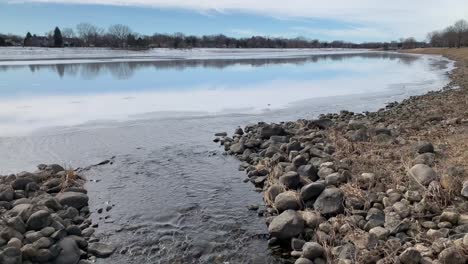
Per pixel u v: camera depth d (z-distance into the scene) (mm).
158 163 10383
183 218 7289
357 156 9523
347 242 5840
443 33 131375
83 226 6855
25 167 9773
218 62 52875
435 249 5188
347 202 6984
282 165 9148
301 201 7355
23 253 5535
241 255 6109
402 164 8555
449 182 6793
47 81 27984
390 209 6578
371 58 78062
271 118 16344
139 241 6496
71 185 8539
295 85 27594
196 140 12719
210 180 9234
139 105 18594
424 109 16469
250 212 7527
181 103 19391
